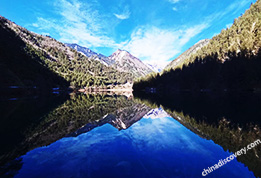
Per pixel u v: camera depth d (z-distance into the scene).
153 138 6.27
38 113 13.65
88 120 10.43
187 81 76.88
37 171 3.69
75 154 4.65
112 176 3.38
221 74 55.81
